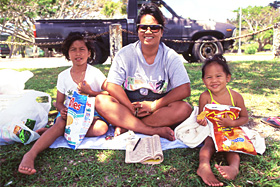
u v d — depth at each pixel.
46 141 2.05
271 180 1.67
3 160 2.00
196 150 2.15
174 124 2.46
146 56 2.42
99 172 1.85
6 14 20.91
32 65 10.00
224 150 1.87
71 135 2.20
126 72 2.47
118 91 2.43
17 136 2.24
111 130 2.56
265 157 1.99
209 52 7.39
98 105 2.35
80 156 2.09
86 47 2.47
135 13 7.14
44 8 22.20
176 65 2.40
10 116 2.30
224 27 7.31
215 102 2.17
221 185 1.61
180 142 2.25
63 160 2.02
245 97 3.63
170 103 2.40
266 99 3.50
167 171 1.84
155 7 2.26
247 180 1.69
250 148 1.88
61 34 6.93
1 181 1.72
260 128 2.57
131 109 2.41
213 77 2.08
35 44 4.86
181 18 7.31
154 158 1.91
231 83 4.50
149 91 2.52
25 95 2.48
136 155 2.01
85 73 2.53
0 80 2.58
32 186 1.69
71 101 2.25
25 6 21.02
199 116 2.02
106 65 6.63
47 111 2.76
